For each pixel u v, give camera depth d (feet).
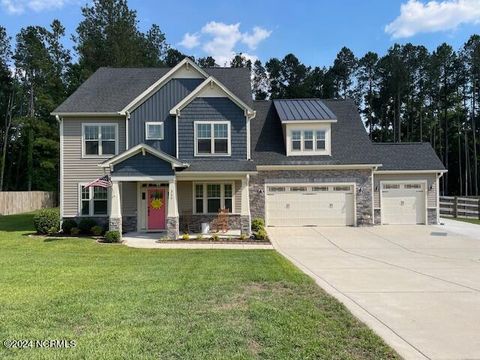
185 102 62.90
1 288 24.31
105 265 34.09
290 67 212.02
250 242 53.01
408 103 186.70
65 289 24.16
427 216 72.33
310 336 16.47
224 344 15.38
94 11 130.72
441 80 179.32
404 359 14.58
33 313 19.10
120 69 76.79
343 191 69.67
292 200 69.41
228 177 59.52
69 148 65.16
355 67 204.95
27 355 14.21
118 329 16.94
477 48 168.35
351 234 60.54
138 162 55.52
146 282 26.50
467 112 175.73
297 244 51.62
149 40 148.56
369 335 16.78
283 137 73.51
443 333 17.49
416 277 30.25
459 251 46.06
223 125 63.41
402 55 183.73
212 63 202.49
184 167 59.11
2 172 148.05
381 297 23.77
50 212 62.23
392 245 50.80
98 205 65.26
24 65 155.53
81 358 14.01
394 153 75.66
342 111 80.64
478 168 170.40
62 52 155.43
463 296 24.12
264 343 15.60
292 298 22.81
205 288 24.81
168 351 14.66
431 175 72.38
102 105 65.82
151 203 65.31
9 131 157.89
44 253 42.45
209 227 64.69
